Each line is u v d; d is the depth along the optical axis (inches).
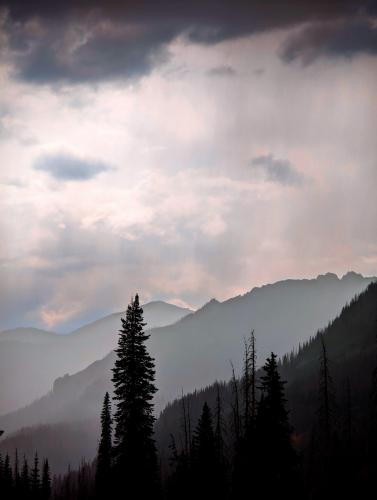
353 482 2524.6
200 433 2368.4
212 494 2253.9
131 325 1621.6
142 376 1603.1
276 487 1772.9
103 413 2748.5
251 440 1888.5
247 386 2213.3
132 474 1590.8
